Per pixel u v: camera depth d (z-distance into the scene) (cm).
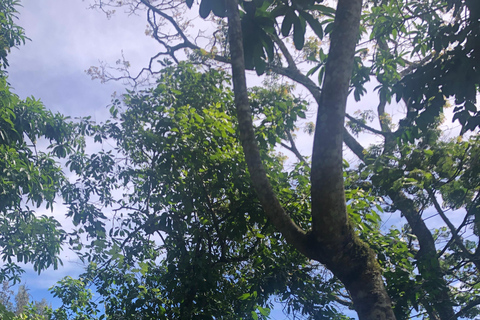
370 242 707
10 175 807
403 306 643
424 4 801
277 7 507
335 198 399
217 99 781
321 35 502
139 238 748
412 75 630
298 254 732
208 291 679
